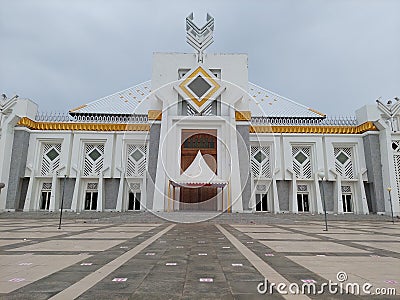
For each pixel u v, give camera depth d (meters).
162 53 20.50
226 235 7.76
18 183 19.77
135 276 3.37
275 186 20.11
